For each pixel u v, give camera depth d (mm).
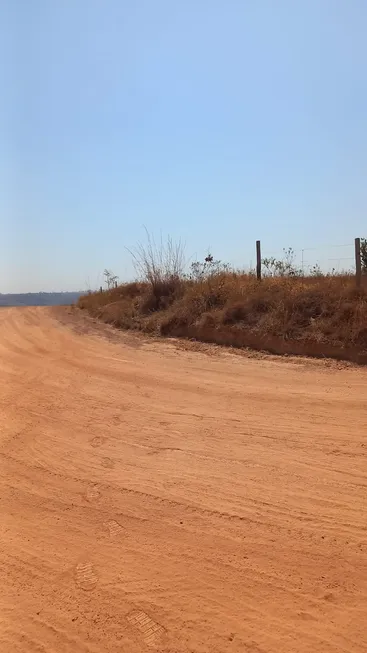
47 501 4477
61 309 24625
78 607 3049
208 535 3758
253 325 11320
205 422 6406
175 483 4684
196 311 13180
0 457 5605
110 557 3553
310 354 9859
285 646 2650
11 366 10914
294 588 3105
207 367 9664
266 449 5371
